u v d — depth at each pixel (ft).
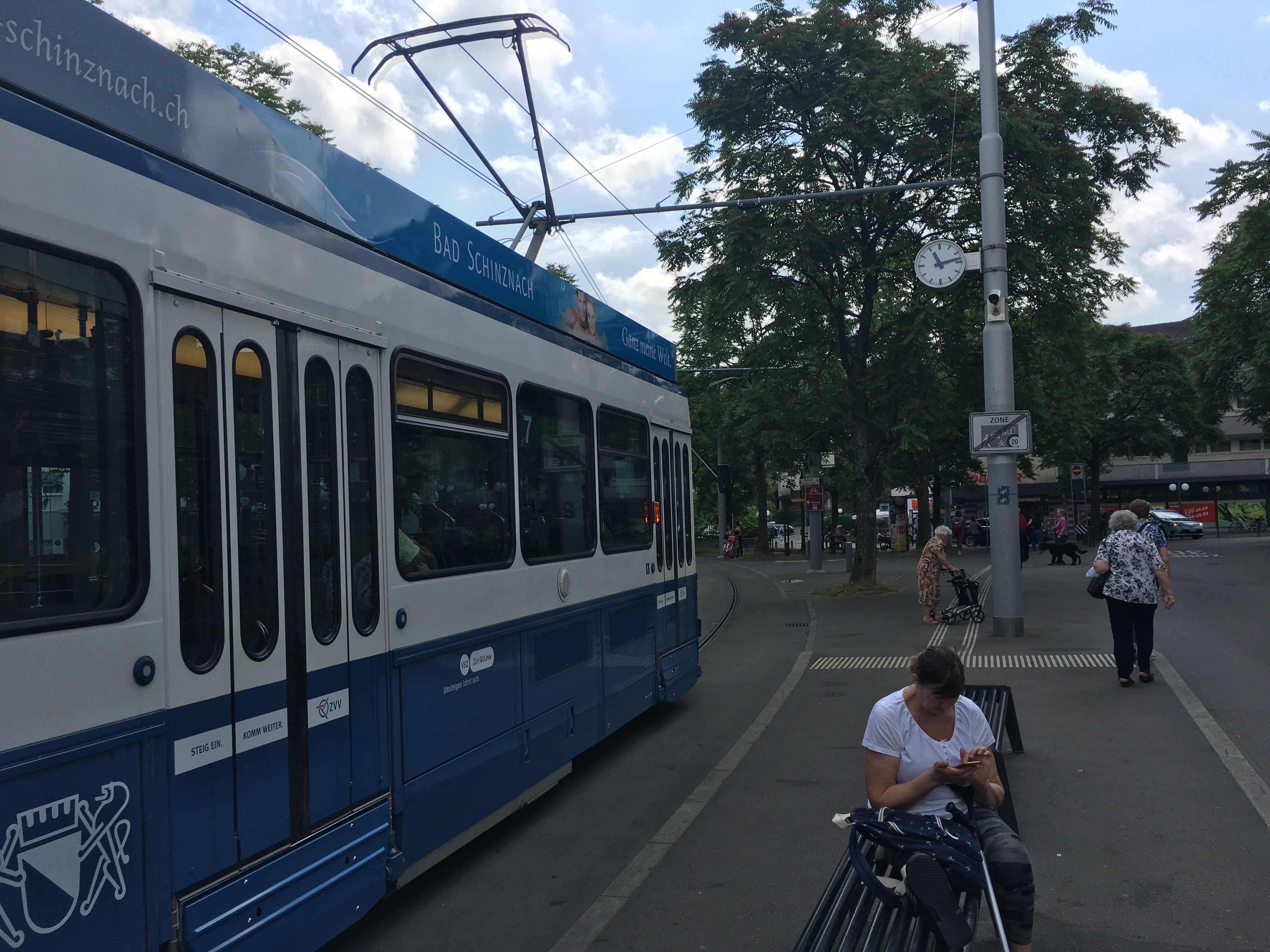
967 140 60.13
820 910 11.76
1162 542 34.50
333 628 13.87
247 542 12.28
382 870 14.69
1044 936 14.51
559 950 14.74
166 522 10.99
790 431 75.00
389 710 15.16
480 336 19.04
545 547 21.74
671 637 31.22
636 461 28.53
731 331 72.18
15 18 9.91
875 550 75.10
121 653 10.27
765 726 29.94
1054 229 62.64
